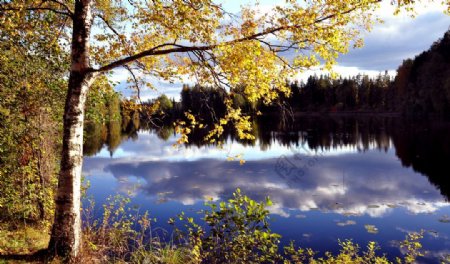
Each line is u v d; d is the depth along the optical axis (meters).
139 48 6.09
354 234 10.55
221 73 5.25
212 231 5.28
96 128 41.16
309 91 79.69
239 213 5.17
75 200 5.17
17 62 6.90
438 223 11.52
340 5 4.61
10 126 6.95
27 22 6.27
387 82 83.06
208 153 29.83
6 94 6.86
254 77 5.11
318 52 4.86
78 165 5.20
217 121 5.61
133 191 15.98
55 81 7.80
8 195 7.27
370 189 16.36
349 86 82.12
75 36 5.11
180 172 21.31
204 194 15.48
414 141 31.34
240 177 19.53
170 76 5.69
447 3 4.76
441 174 19.11
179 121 5.50
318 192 15.88
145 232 8.79
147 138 46.84
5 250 5.50
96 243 6.60
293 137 38.50
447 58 50.78
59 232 5.11
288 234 10.52
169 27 5.01
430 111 52.28
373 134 38.44
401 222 11.64
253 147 32.16
